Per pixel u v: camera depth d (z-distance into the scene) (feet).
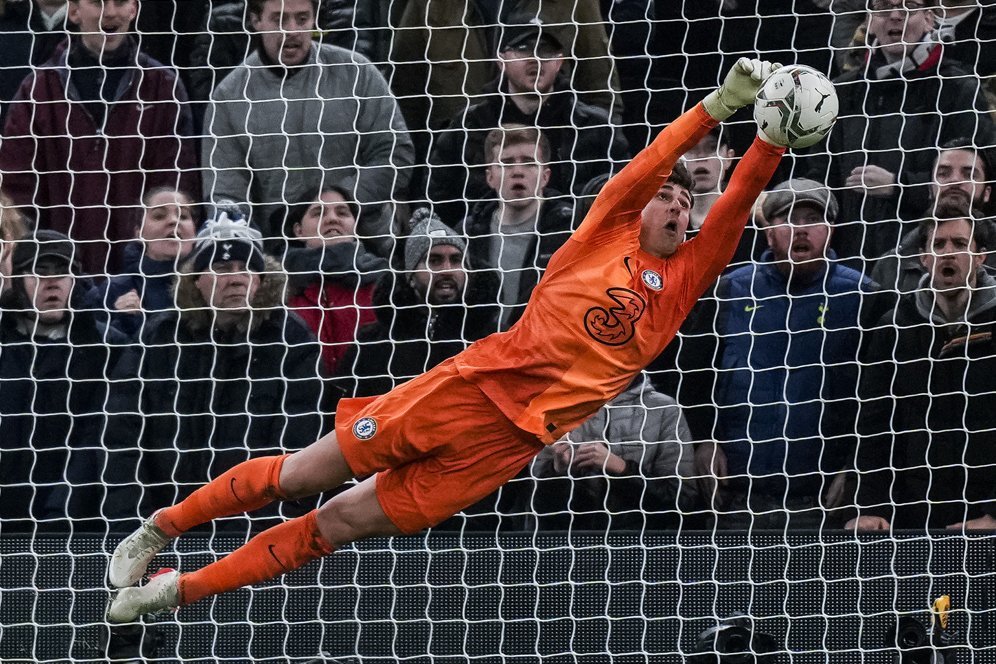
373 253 85.46
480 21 88.28
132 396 76.54
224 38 90.84
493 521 78.79
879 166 84.28
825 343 78.33
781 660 72.33
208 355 77.00
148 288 80.89
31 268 77.92
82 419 77.46
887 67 84.43
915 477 77.30
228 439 77.00
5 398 76.95
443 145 85.87
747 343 78.79
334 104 85.66
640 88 88.17
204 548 73.77
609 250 56.49
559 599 72.59
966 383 76.84
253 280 76.48
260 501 58.80
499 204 82.12
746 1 88.63
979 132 84.02
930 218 78.59
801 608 72.13
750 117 86.74
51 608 72.23
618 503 78.18
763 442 75.05
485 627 72.64
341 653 72.69
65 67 83.05
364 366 78.74
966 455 76.84
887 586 72.13
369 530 58.95
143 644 72.02
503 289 80.84
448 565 72.79
